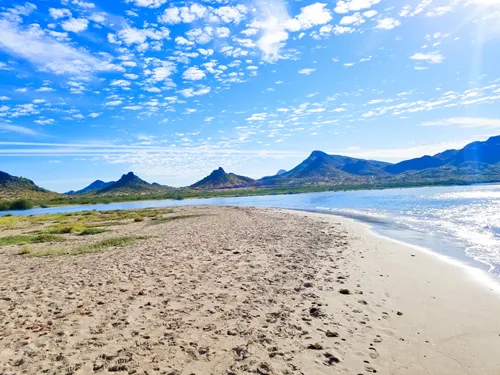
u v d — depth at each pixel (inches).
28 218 2484.0
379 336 304.2
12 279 560.4
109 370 245.3
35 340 298.7
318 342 290.5
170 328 323.0
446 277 509.7
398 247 767.1
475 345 287.0
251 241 872.9
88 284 497.0
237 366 250.8
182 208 3016.7
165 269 578.2
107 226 1584.6
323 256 662.5
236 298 410.6
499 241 814.5
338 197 4050.2
